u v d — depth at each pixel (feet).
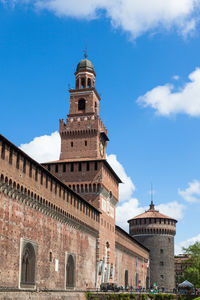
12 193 150.41
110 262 298.56
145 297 292.20
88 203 249.55
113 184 312.50
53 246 192.13
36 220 173.37
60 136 314.35
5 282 141.38
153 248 486.79
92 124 309.22
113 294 236.84
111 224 309.01
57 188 200.75
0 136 138.92
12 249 148.46
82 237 240.94
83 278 238.68
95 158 294.46
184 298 338.75
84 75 332.39
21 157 159.33
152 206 523.70
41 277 175.01
